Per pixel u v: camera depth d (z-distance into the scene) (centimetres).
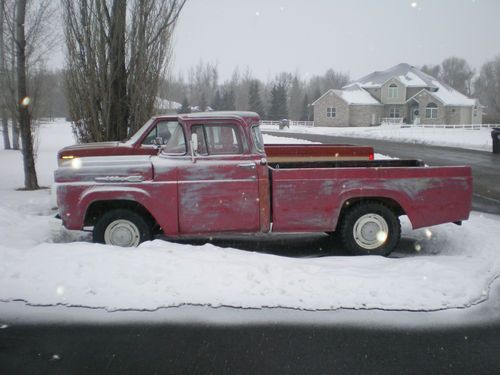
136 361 399
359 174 662
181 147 674
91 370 386
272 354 409
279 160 941
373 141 3634
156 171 659
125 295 507
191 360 400
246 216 665
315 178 661
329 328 453
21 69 1301
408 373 382
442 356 407
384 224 676
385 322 465
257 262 564
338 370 386
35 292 514
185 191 660
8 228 792
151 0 1149
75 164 670
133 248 596
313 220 666
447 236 766
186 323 462
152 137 845
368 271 559
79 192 661
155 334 442
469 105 5847
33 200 1110
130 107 1158
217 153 672
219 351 414
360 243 675
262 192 663
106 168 662
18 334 443
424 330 451
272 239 782
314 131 5278
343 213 686
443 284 527
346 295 509
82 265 550
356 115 6119
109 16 1123
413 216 670
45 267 549
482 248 690
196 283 523
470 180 675
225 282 525
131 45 1148
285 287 520
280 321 465
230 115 671
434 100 5856
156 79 1182
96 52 1116
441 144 3319
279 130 5697
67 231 803
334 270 556
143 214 695
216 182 661
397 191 665
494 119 6625
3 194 1195
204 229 665
